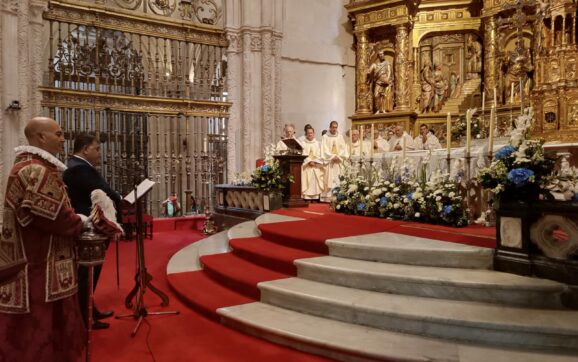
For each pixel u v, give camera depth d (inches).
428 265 178.7
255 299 193.0
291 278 196.5
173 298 218.5
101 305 208.2
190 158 495.2
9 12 358.9
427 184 237.9
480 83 518.6
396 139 453.7
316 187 398.6
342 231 230.1
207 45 502.0
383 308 151.8
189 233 425.4
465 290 156.7
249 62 514.3
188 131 498.0
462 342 140.0
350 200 290.0
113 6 446.6
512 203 163.0
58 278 114.0
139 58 456.1
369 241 198.5
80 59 418.6
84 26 422.6
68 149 405.7
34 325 109.1
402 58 521.7
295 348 153.9
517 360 126.6
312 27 565.9
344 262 189.9
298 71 556.7
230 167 512.4
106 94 423.5
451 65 537.3
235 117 515.5
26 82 373.1
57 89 398.0
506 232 165.9
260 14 517.7
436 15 533.6
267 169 349.1
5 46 357.4
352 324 159.0
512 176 157.5
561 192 161.9
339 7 585.6
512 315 141.2
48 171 113.6
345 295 167.5
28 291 109.1
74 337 116.9
